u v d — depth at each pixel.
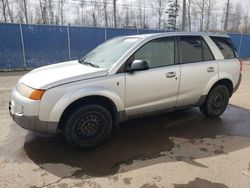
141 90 4.04
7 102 6.29
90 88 3.60
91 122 3.76
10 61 12.34
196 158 3.61
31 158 3.53
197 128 4.72
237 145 4.05
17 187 2.91
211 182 3.05
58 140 4.08
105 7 31.55
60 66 4.30
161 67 4.24
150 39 4.18
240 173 3.25
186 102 4.68
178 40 4.51
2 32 11.88
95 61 4.32
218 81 5.04
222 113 5.38
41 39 12.81
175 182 3.04
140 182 3.03
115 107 3.91
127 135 4.36
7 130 4.44
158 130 4.59
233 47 5.38
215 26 41.03
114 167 3.35
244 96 7.33
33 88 3.46
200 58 4.76
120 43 4.46
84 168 3.31
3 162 3.42
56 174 3.17
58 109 3.45
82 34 13.80
